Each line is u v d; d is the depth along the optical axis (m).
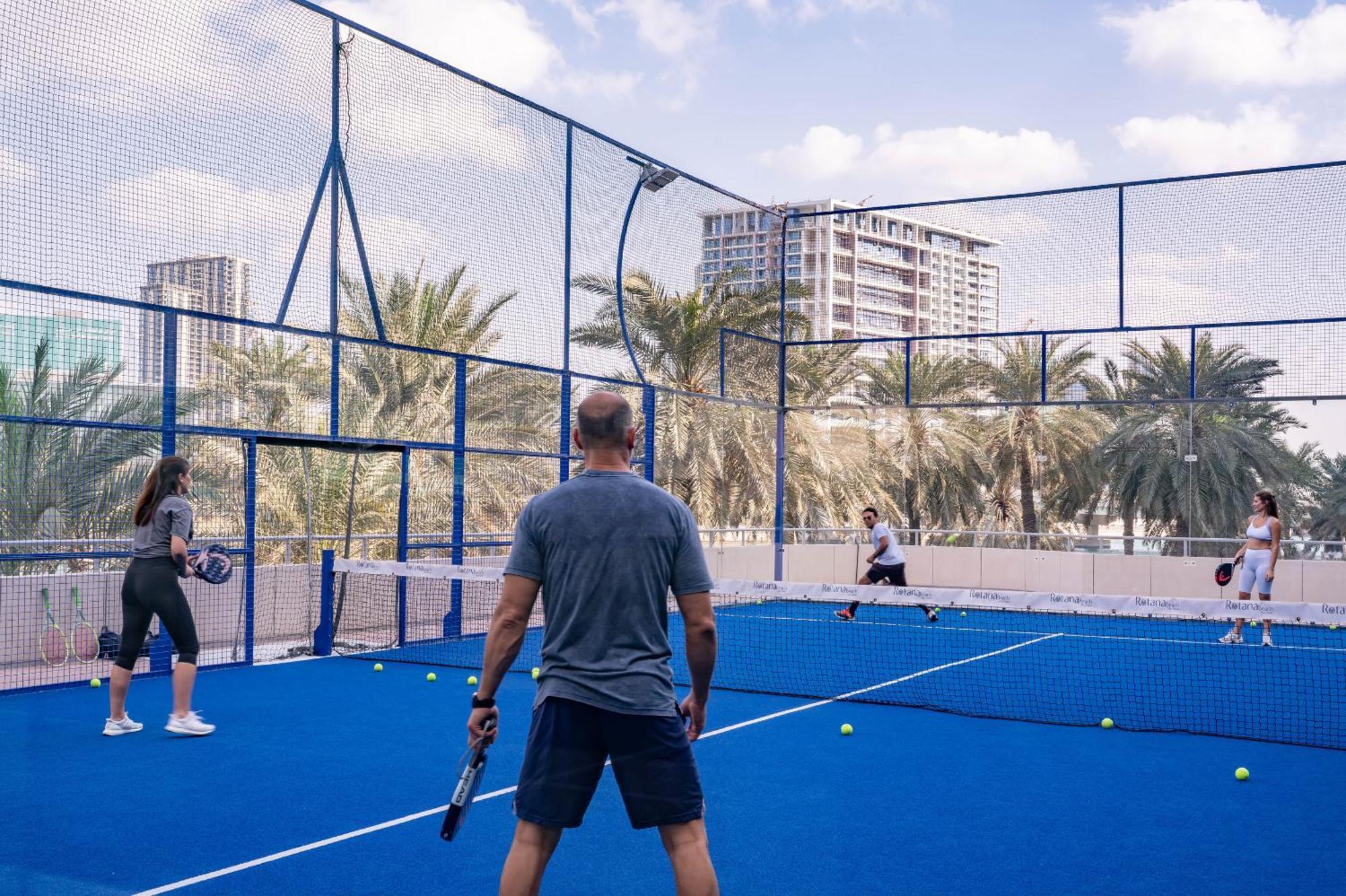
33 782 6.14
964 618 17.48
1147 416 26.19
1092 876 4.72
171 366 9.80
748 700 9.23
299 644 12.15
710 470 19.27
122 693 7.43
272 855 4.87
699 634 3.30
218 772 6.39
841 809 5.78
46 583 10.11
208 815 5.50
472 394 15.41
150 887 4.43
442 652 11.86
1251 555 13.80
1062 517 28.80
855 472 25.55
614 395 3.46
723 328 16.62
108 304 9.07
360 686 9.59
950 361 22.53
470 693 9.25
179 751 6.96
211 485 13.92
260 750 7.00
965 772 6.67
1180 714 8.78
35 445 11.11
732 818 5.59
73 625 10.27
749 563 18.41
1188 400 14.87
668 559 3.25
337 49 10.71
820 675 10.76
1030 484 28.06
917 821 5.57
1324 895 4.51
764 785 6.30
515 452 13.11
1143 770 6.80
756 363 17.55
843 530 22.89
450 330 14.98
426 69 11.58
